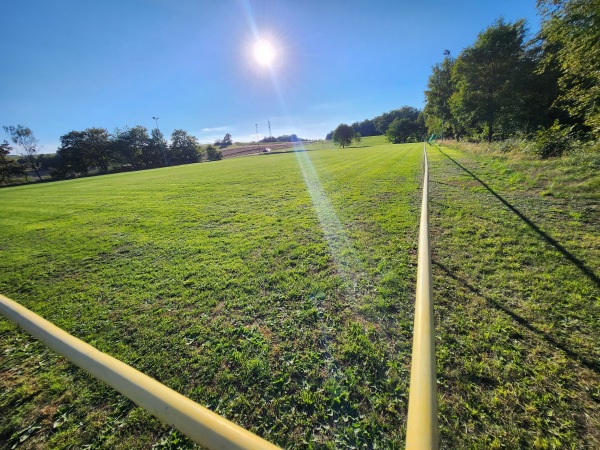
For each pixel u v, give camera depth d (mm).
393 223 4980
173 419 795
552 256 3186
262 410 1700
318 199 7668
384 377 1851
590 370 1731
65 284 3889
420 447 633
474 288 2717
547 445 1347
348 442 1468
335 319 2514
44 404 1898
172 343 2418
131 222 7168
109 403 1866
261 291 3156
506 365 1812
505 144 11922
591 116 8031
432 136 34125
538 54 18984
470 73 20875
